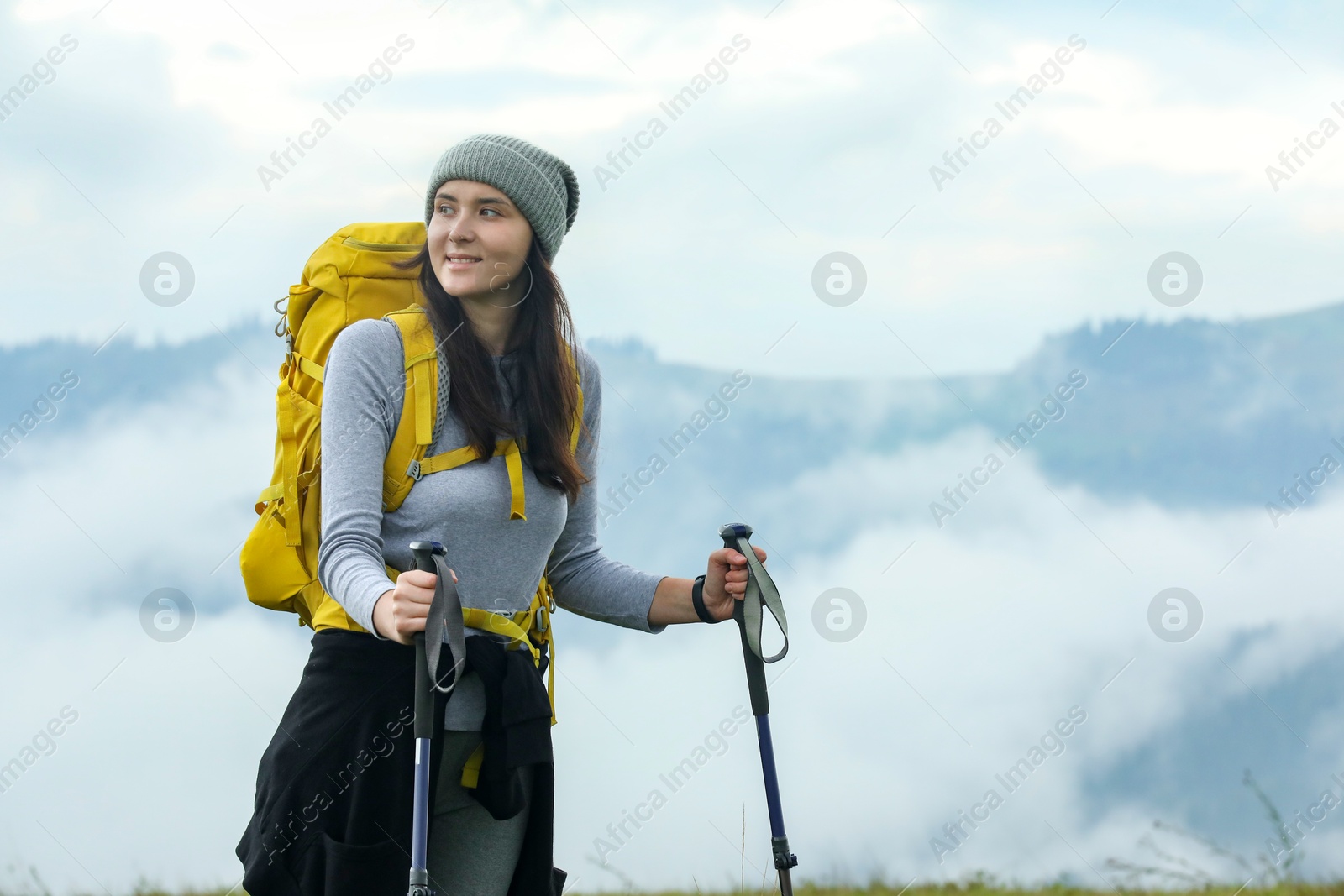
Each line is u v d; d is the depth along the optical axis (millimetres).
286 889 6883
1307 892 16891
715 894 14812
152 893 21453
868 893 21844
